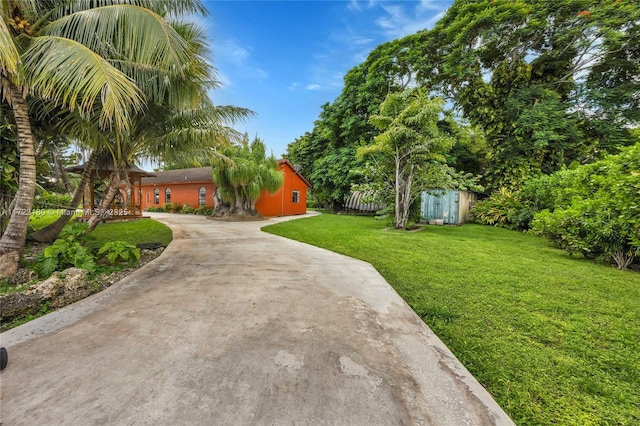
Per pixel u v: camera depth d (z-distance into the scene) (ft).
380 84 53.21
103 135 18.03
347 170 57.72
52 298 9.88
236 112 22.85
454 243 22.48
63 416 4.47
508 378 5.97
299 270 14.07
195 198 60.80
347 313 8.88
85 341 6.91
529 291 11.46
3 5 10.94
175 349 6.56
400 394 5.14
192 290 10.84
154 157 21.95
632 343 7.41
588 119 39.93
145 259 16.24
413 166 31.48
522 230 31.89
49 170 28.99
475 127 50.16
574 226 17.54
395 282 12.57
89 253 14.02
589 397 5.43
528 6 38.29
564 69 42.39
